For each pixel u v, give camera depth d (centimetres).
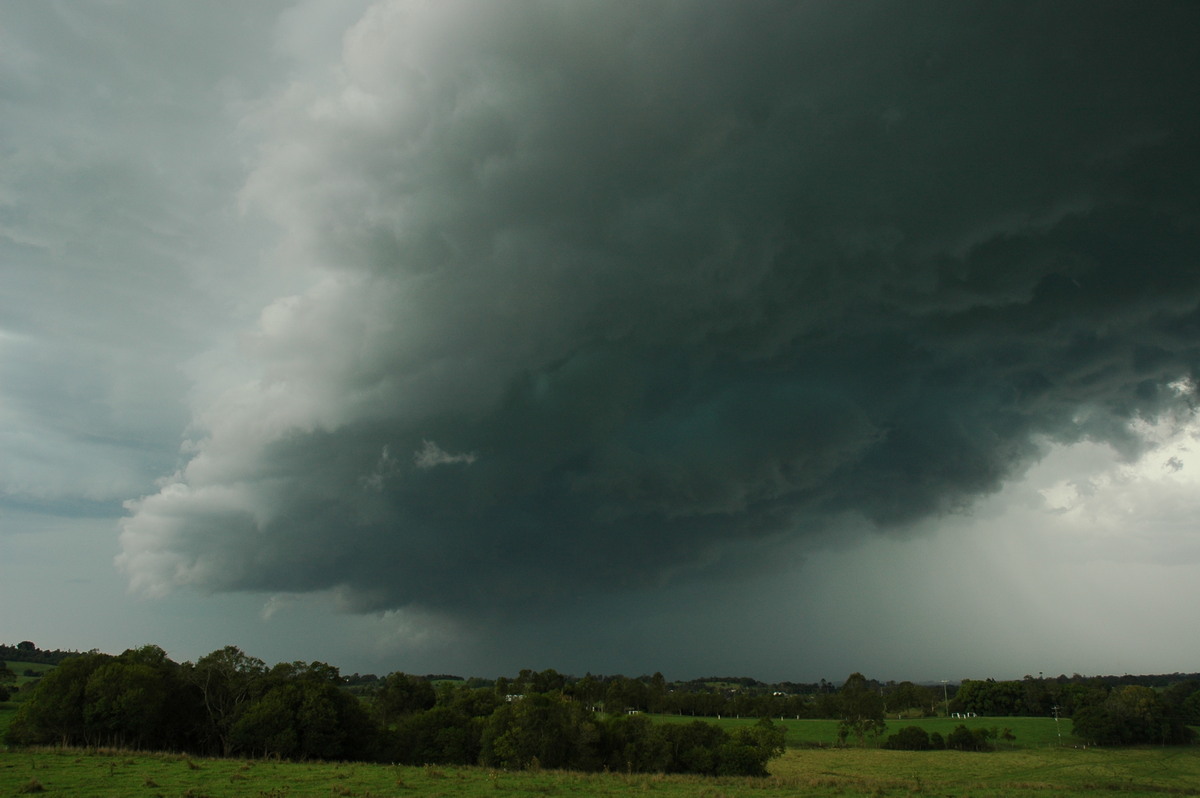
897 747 12888
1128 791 5231
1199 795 5159
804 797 3956
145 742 6619
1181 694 17638
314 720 6631
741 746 7369
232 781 3706
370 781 3875
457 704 10125
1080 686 18150
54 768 4059
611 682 17050
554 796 3572
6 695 11381
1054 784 5609
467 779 4200
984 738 12738
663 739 7331
